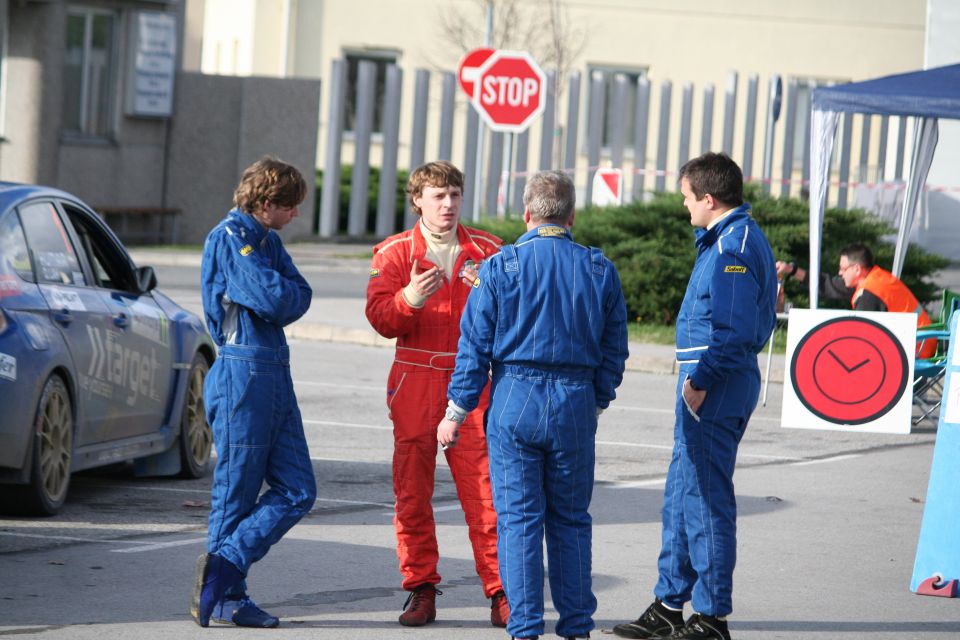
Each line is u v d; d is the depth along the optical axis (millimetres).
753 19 121062
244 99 87312
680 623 19359
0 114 78250
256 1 117500
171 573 21828
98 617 19297
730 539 18672
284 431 19438
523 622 17438
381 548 24125
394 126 92250
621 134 99312
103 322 26766
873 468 34375
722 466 18609
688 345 18781
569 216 18219
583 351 17703
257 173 19094
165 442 29297
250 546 19031
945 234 90375
